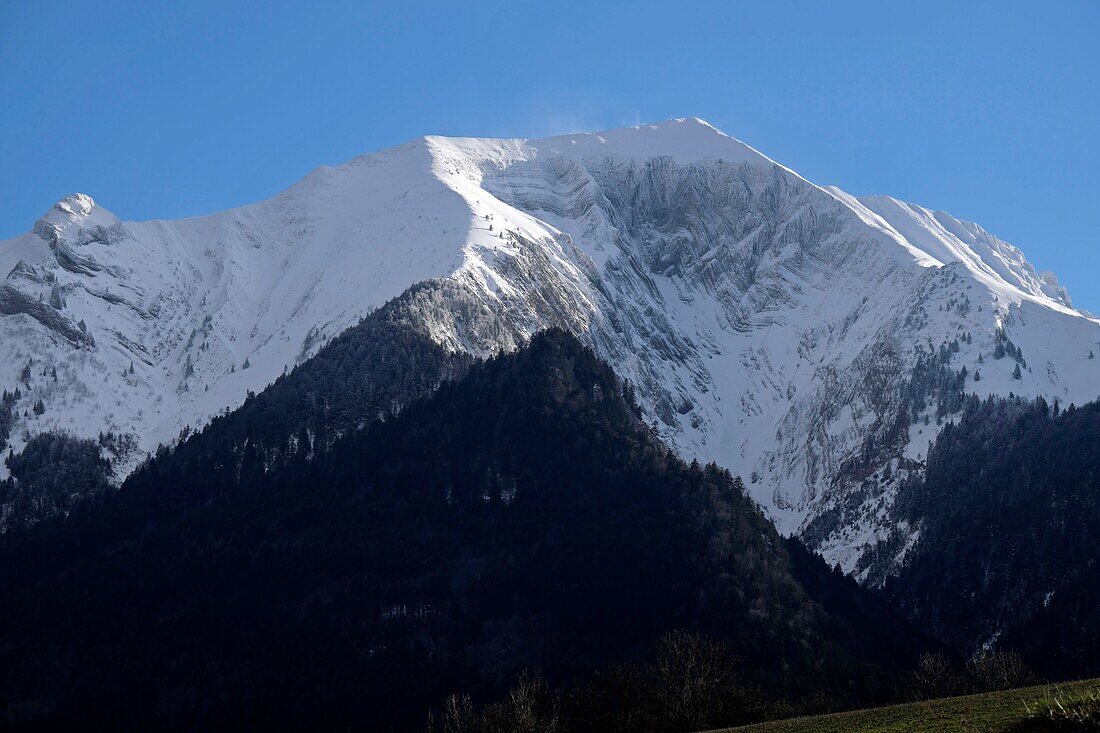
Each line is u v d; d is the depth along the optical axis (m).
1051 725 145.12
